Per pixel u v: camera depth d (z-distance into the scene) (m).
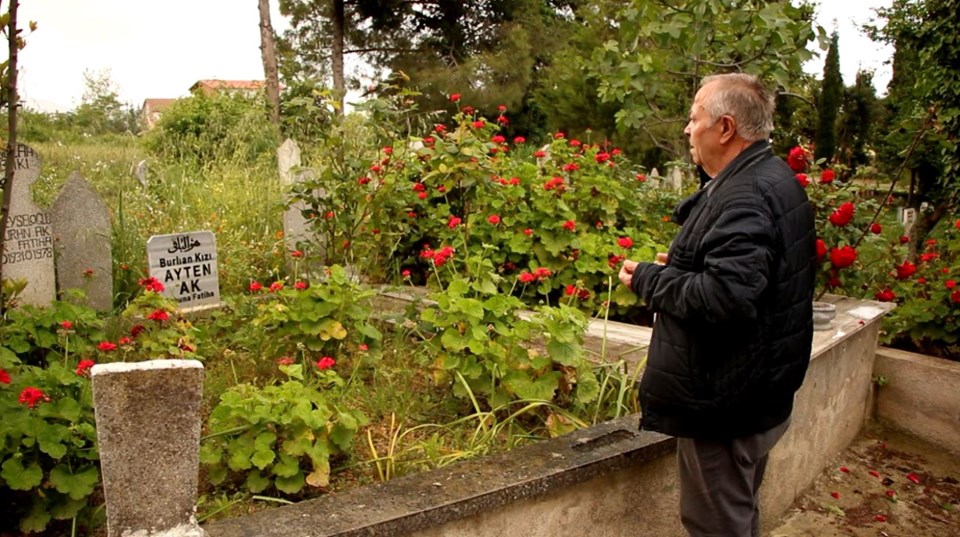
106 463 1.63
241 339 3.62
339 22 22.48
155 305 3.57
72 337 3.34
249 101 14.09
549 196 4.90
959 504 3.74
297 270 4.84
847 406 4.18
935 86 6.05
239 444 2.51
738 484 2.24
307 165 7.87
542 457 2.51
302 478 2.53
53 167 7.99
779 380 2.11
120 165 8.43
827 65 17.73
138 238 5.08
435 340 3.24
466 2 23.56
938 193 7.57
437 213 5.08
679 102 9.15
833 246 4.20
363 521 2.01
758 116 2.13
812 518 3.59
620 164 6.07
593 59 5.22
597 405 3.12
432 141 5.14
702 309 1.99
